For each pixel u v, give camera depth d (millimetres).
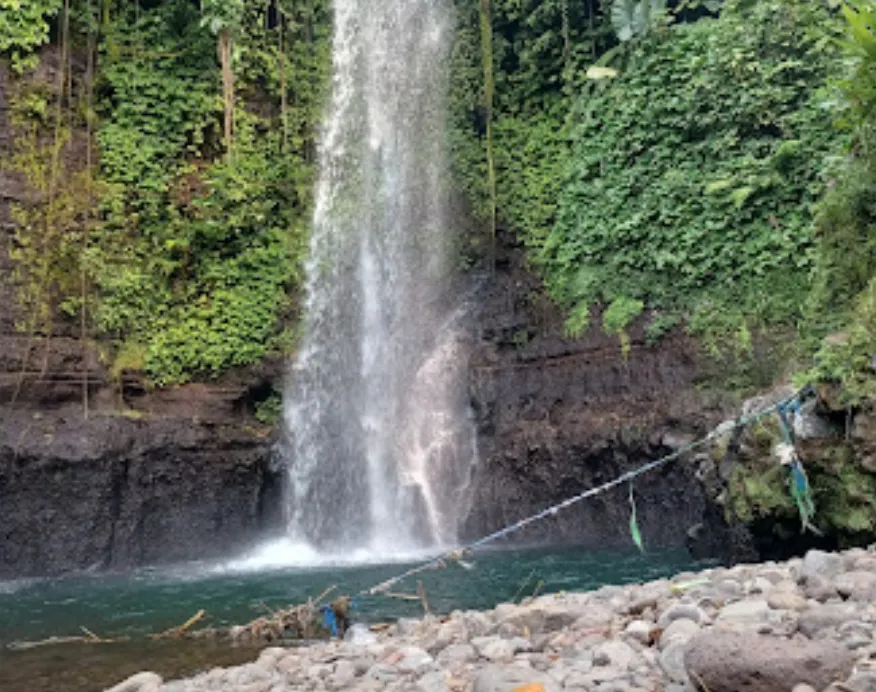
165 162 15102
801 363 10094
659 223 13914
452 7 17562
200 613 7473
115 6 15227
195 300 14875
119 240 14484
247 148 15797
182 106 15305
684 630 3863
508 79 16906
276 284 15492
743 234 12938
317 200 16406
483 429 14961
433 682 3951
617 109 14945
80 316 13820
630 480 12570
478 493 14570
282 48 16734
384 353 16359
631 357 13539
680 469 12000
